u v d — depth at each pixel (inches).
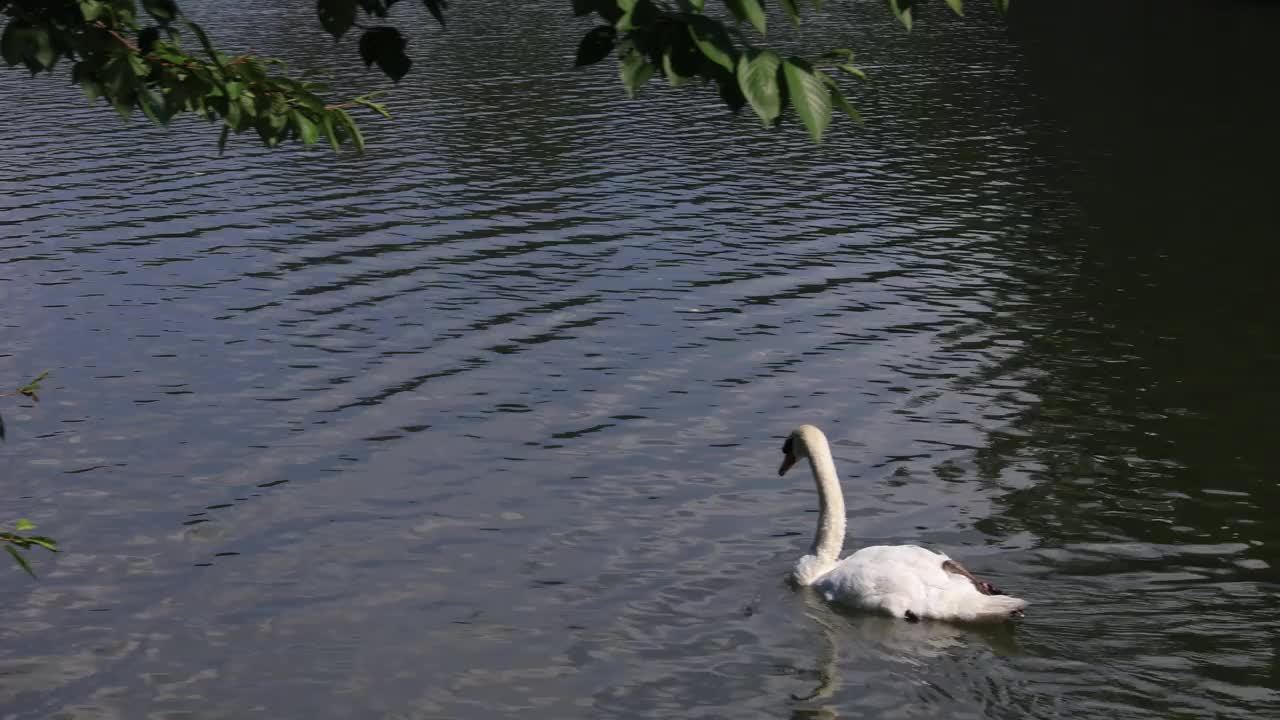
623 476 547.8
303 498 533.0
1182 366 661.9
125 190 1031.6
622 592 456.4
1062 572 456.8
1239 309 745.6
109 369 669.3
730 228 916.0
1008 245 874.8
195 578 474.9
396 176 1077.1
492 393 633.0
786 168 1097.4
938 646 410.0
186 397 633.6
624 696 394.9
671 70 189.2
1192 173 1058.7
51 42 227.1
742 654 414.0
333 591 463.8
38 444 585.3
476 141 1206.3
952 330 714.8
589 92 1432.1
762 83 178.4
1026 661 398.3
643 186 1040.2
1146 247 867.4
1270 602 430.0
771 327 718.5
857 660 406.0
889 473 545.3
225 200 1001.5
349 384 646.5
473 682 406.6
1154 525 492.4
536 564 478.3
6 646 433.7
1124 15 1931.6
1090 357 674.2
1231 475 536.4
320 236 902.4
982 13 1972.2
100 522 516.7
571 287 789.2
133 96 238.1
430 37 1831.9
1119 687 383.9
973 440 576.4
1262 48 1619.1
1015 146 1167.0
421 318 736.3
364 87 1455.5
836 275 810.8
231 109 265.3
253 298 772.6
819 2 183.3
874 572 435.8
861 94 1411.2
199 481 549.6
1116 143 1167.0
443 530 505.4
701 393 630.5
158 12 232.1
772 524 505.7
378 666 417.1
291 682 409.7
